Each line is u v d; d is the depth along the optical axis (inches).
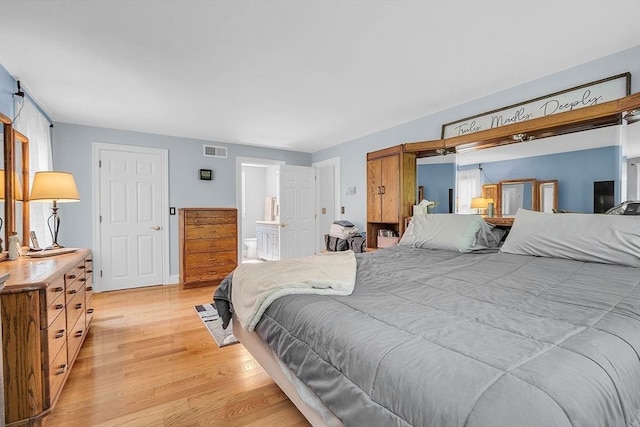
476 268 71.4
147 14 68.6
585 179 87.4
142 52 85.0
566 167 91.0
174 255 182.1
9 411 57.8
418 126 142.9
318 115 140.3
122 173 167.5
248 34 76.7
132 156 169.9
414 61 90.6
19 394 58.5
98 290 161.3
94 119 147.3
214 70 96.0
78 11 67.2
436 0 64.4
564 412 23.7
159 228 177.2
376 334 38.1
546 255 77.7
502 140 105.9
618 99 77.4
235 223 183.8
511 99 107.5
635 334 35.9
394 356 33.1
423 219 112.4
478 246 95.0
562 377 26.9
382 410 31.3
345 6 66.4
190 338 103.5
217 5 65.9
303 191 220.5
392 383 31.0
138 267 172.2
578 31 75.0
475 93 114.3
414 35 77.2
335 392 38.3
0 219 90.1
